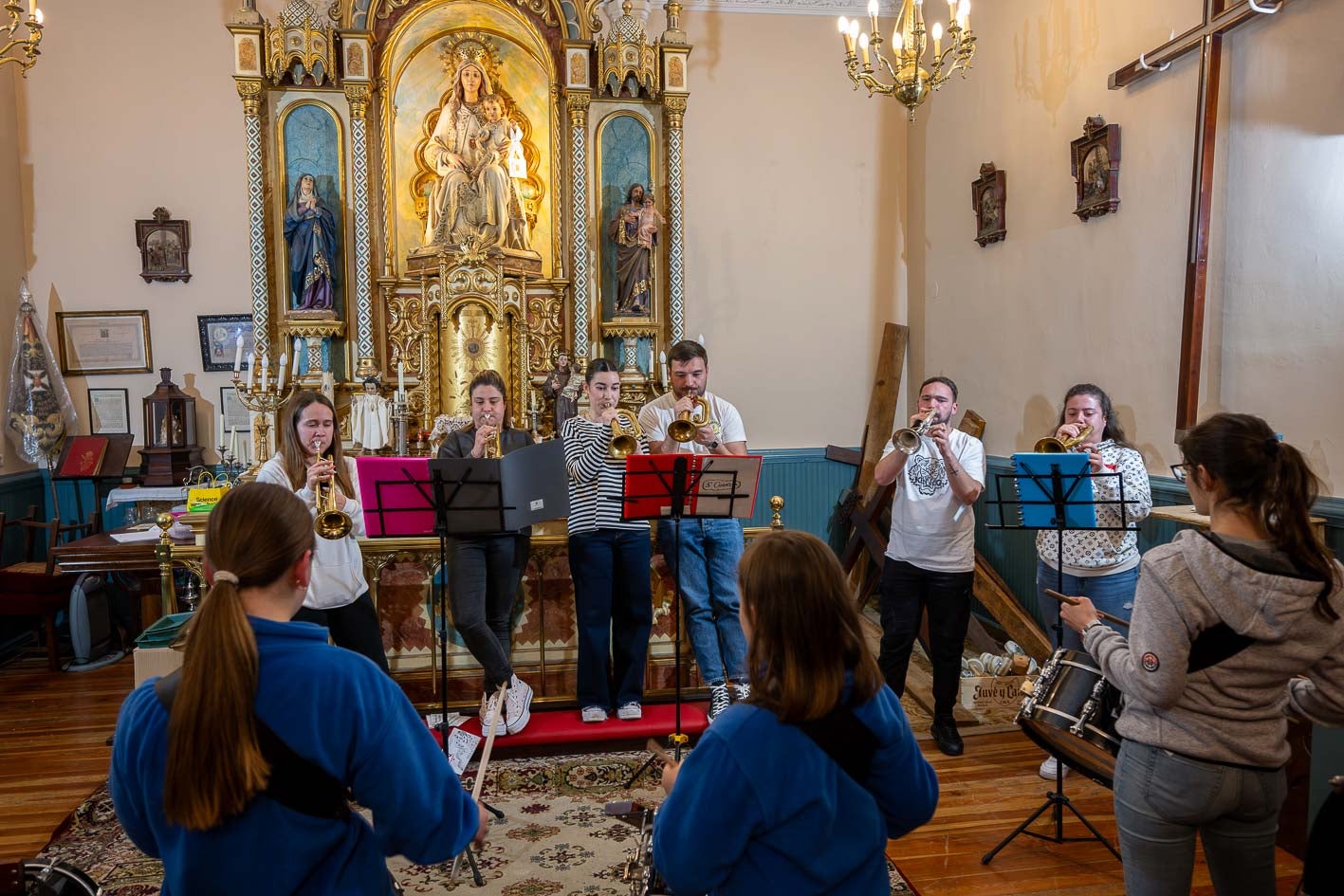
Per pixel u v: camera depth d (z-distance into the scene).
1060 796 3.04
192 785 1.16
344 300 6.05
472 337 6.02
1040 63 5.10
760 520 6.76
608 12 6.41
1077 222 4.77
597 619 3.73
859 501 6.21
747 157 6.65
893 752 1.38
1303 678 1.88
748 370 6.71
